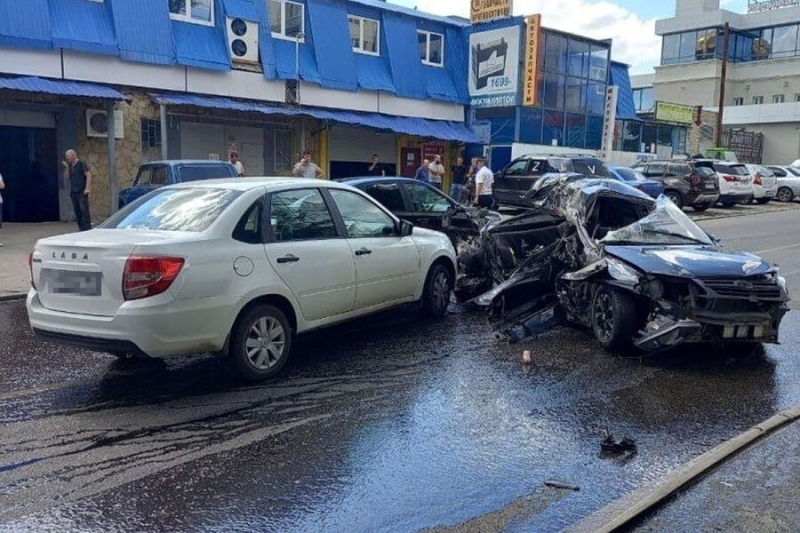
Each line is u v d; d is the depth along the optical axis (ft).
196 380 19.47
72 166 46.62
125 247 16.89
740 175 84.99
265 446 15.06
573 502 12.69
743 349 22.61
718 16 176.24
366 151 79.25
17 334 24.43
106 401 17.75
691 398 18.42
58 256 17.79
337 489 13.15
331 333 25.05
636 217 27.37
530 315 26.58
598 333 23.18
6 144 55.47
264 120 68.33
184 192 20.35
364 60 75.31
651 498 12.46
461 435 15.79
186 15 61.46
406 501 12.71
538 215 28.66
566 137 88.63
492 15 83.41
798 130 151.12
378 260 23.22
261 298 19.16
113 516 12.06
